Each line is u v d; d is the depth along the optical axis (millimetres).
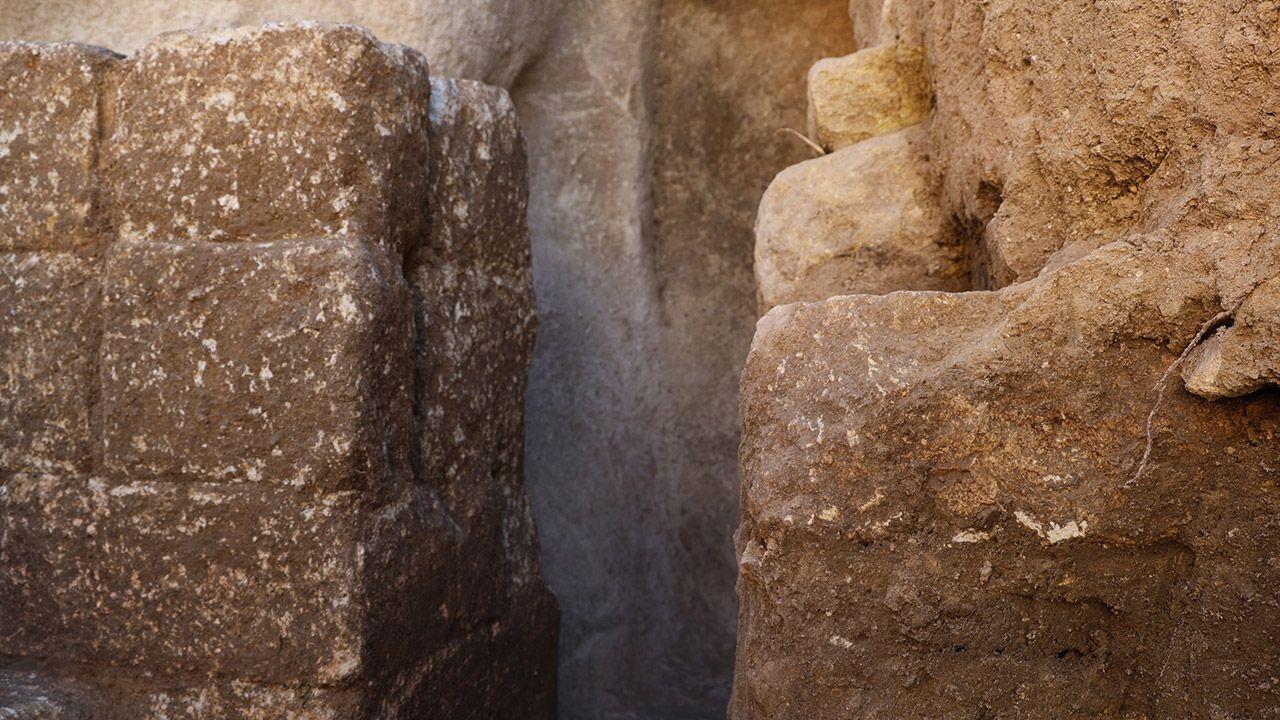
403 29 2791
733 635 3492
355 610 1978
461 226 2316
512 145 2480
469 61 2924
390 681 2080
